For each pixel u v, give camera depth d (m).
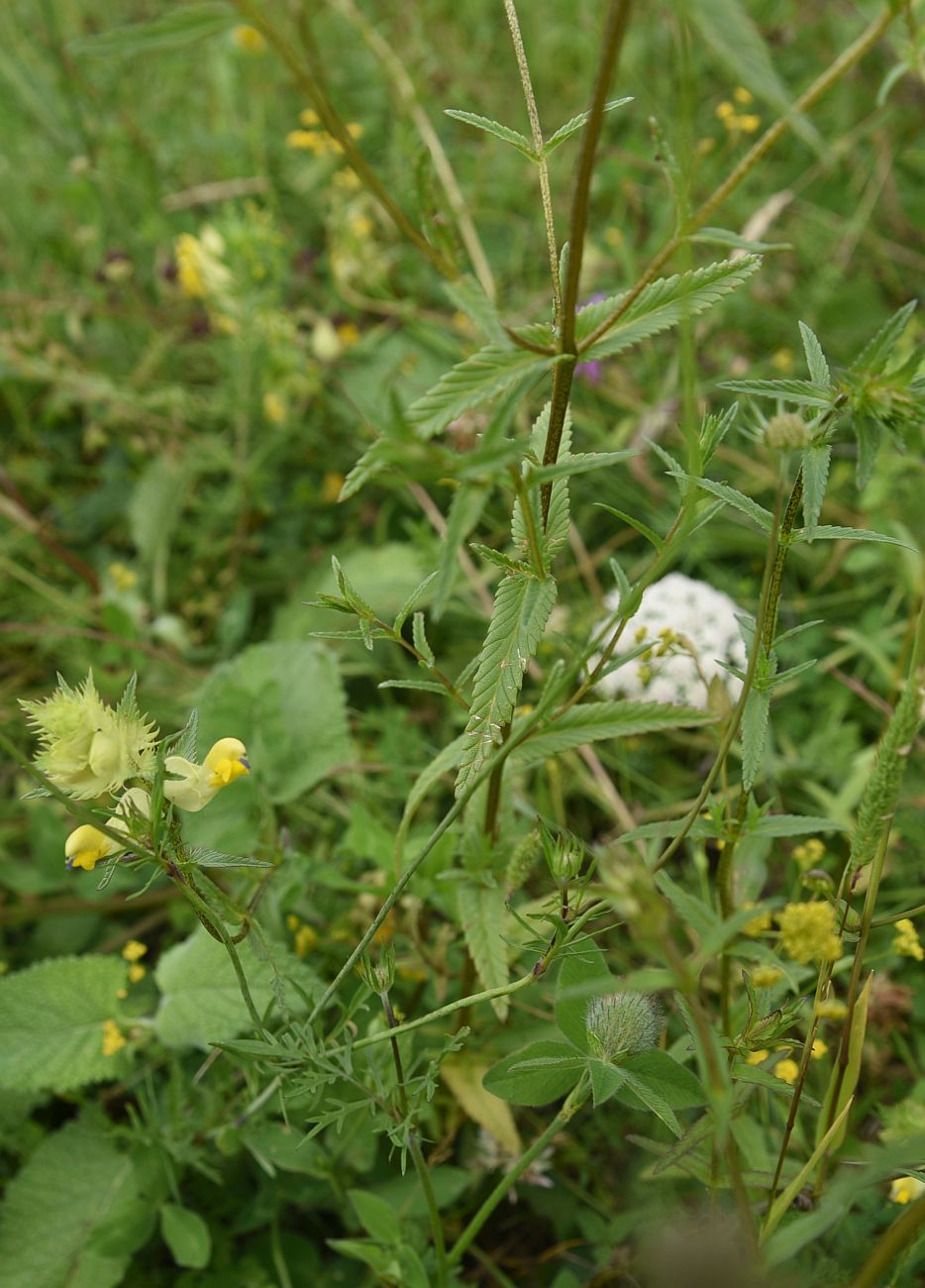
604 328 0.33
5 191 0.88
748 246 0.31
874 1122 0.47
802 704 0.62
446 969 0.47
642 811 0.58
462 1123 0.48
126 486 0.78
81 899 0.57
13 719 0.64
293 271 0.83
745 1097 0.36
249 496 0.74
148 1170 0.45
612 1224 0.45
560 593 0.69
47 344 0.80
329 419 0.77
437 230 0.32
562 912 0.35
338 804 0.58
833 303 0.78
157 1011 0.48
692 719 0.36
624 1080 0.35
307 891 0.51
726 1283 0.31
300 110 0.94
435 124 0.93
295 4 0.30
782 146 0.88
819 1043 0.39
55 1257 0.45
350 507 0.75
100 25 0.96
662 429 0.72
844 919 0.34
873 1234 0.41
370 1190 0.45
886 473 0.64
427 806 0.59
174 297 0.81
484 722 0.35
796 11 0.95
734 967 0.46
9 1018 0.47
